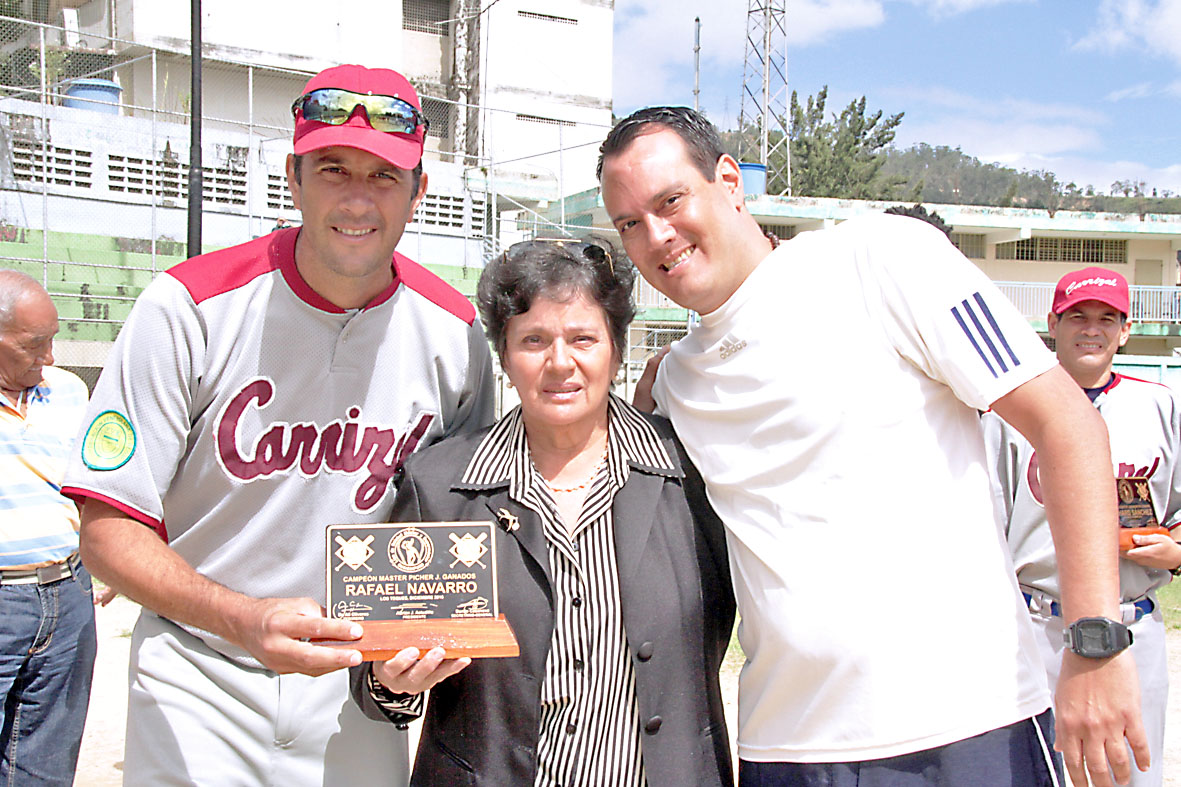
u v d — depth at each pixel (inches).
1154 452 144.6
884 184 2038.6
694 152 98.7
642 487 98.4
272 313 100.9
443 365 110.8
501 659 93.1
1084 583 83.2
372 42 971.3
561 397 96.5
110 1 864.9
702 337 103.0
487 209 845.2
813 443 90.8
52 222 632.4
